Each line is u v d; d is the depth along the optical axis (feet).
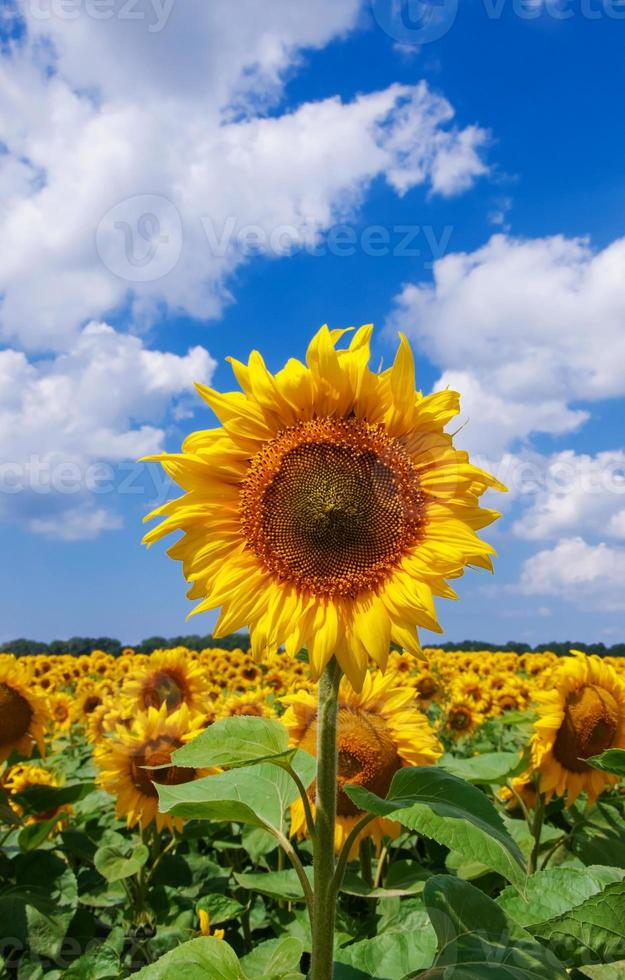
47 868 3.00
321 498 1.75
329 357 1.79
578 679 3.14
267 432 1.87
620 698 3.12
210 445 1.87
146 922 2.95
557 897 1.77
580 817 3.17
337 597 1.73
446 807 1.38
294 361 1.85
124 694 4.21
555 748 3.10
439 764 3.08
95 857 3.09
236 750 1.57
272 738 1.59
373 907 2.76
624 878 1.79
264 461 1.83
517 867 1.29
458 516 1.75
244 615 1.76
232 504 1.86
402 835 3.30
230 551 1.83
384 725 2.81
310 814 1.54
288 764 1.55
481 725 6.66
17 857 3.04
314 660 1.62
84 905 3.25
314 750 2.76
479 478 1.75
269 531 1.79
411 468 1.79
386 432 1.82
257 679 8.57
